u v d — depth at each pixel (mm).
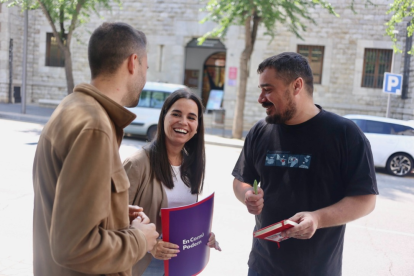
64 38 16078
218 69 21219
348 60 17703
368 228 5953
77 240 1321
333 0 17562
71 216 1328
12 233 4570
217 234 5191
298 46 18094
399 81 12367
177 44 19062
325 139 2211
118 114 1576
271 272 2293
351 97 17844
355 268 4492
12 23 19875
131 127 12906
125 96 1688
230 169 9328
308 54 18094
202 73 21344
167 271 2135
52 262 1509
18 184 6516
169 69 19266
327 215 2039
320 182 2217
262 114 18391
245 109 18531
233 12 12992
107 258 1397
